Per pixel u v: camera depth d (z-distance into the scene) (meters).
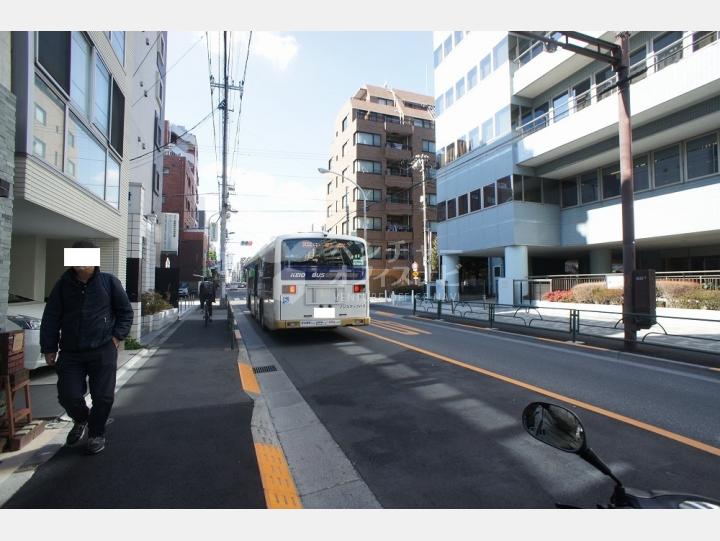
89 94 7.64
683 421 4.51
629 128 9.67
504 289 20.66
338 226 48.94
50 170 5.99
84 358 3.62
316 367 7.50
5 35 4.43
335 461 3.62
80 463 3.43
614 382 6.22
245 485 3.11
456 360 7.87
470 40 24.12
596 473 3.31
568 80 19.45
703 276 14.38
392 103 49.84
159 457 3.58
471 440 4.01
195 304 30.08
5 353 3.65
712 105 13.73
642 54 16.22
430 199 45.94
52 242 10.46
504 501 2.90
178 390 5.84
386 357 8.24
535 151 19.25
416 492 3.05
